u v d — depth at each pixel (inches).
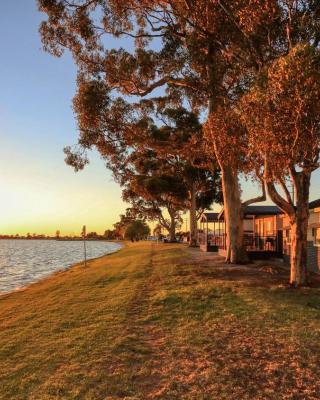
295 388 258.4
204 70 780.6
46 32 901.2
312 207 807.1
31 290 880.3
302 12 542.6
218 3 617.3
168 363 306.5
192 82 858.8
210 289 583.5
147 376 284.5
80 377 285.7
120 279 806.5
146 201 2573.8
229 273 753.6
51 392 264.1
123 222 5423.2
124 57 895.1
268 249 1122.0
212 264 938.1
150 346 349.1
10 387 278.5
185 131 1376.7
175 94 1064.2
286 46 577.6
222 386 261.7
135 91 938.7
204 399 245.0
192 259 1107.9
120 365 306.0
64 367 307.9
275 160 506.3
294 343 338.3
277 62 453.7
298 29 545.0
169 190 1982.0
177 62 848.3
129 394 256.4
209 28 668.7
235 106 631.2
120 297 584.4
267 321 406.9
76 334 398.6
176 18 812.6
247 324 398.9
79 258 2487.7
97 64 913.5
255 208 1234.6
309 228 832.3
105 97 871.7
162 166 1884.8
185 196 2133.4
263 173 593.9
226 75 772.0
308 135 477.1
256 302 490.0
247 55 623.5
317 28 538.0
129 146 981.2
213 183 2020.2
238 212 953.5
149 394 255.6
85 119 887.7
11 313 585.9
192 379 274.5
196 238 1973.4
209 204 2220.7
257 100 466.9
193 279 705.0
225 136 622.2
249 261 952.9
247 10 539.8
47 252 3639.3
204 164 1056.2
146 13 855.7
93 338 378.6
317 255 796.6
